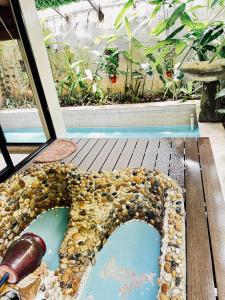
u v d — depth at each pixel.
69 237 2.27
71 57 7.08
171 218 2.14
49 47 7.07
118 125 6.27
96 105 6.83
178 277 1.66
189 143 3.60
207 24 4.29
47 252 2.40
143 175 2.70
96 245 2.22
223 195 2.45
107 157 3.50
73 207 2.59
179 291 1.57
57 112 4.52
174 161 3.17
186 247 1.91
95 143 4.02
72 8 6.58
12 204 2.64
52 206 3.07
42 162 3.56
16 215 2.65
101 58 6.47
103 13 6.42
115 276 2.05
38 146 4.48
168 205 2.28
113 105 6.43
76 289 1.88
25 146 4.59
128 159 3.37
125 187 2.61
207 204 2.35
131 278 2.02
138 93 6.73
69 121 6.71
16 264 1.33
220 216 2.19
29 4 3.78
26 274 1.37
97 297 1.90
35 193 2.89
